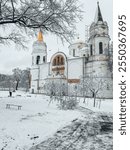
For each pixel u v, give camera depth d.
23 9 13.88
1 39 16.58
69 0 13.44
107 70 52.50
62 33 14.38
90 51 58.38
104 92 48.12
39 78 71.75
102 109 22.83
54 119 13.12
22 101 26.62
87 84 36.62
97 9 59.03
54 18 13.89
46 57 78.19
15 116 12.52
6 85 104.19
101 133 9.49
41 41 77.81
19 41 16.69
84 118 14.77
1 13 13.35
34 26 14.58
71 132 9.47
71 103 21.62
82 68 58.16
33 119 12.20
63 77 60.34
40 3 13.38
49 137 8.34
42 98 39.09
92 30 58.50
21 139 7.71
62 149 6.72
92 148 6.89
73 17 13.91
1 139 7.35
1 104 19.36
